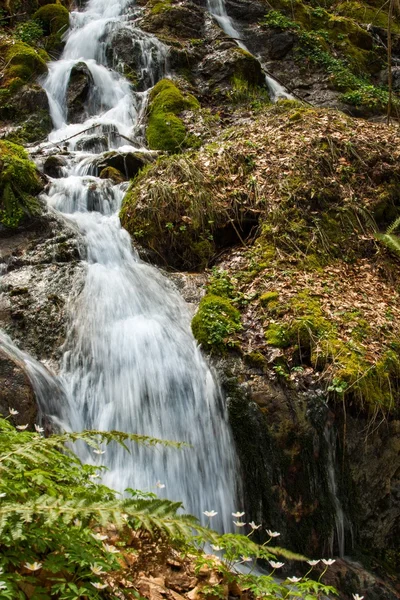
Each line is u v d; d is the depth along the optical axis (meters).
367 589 5.33
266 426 5.56
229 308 6.51
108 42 13.14
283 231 7.62
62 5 14.58
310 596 3.25
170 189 7.78
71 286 6.51
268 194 7.98
